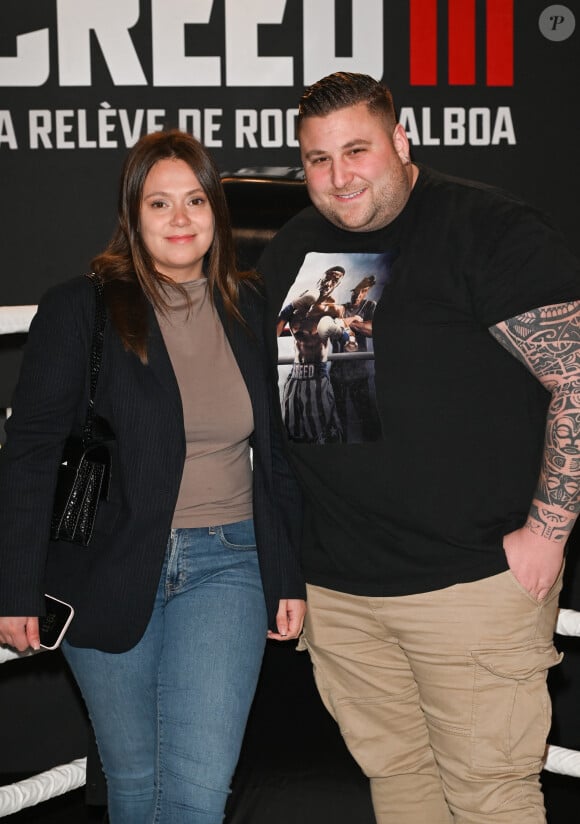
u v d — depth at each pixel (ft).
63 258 9.10
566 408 5.35
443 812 6.48
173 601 5.68
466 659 5.75
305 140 5.76
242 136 9.11
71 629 5.59
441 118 9.17
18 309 7.06
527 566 5.59
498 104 9.17
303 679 6.86
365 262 5.84
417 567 5.77
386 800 6.48
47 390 5.46
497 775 5.85
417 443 5.67
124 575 5.50
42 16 8.87
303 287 5.96
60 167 9.01
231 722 5.55
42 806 8.93
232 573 5.72
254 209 6.94
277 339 5.98
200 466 5.71
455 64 9.13
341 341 5.83
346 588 5.99
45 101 8.95
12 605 5.44
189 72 9.02
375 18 9.07
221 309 5.87
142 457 5.51
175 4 8.95
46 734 9.53
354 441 5.80
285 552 5.97
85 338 5.51
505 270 5.39
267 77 9.07
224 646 5.57
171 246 5.66
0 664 9.37
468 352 5.62
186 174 5.63
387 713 6.36
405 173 5.78
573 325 5.31
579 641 9.57
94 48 8.93
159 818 5.57
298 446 5.95
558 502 5.48
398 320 5.69
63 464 5.70
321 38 9.07
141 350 5.48
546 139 9.22
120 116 9.01
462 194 5.69
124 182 5.70
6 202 9.00
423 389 5.65
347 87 5.63
